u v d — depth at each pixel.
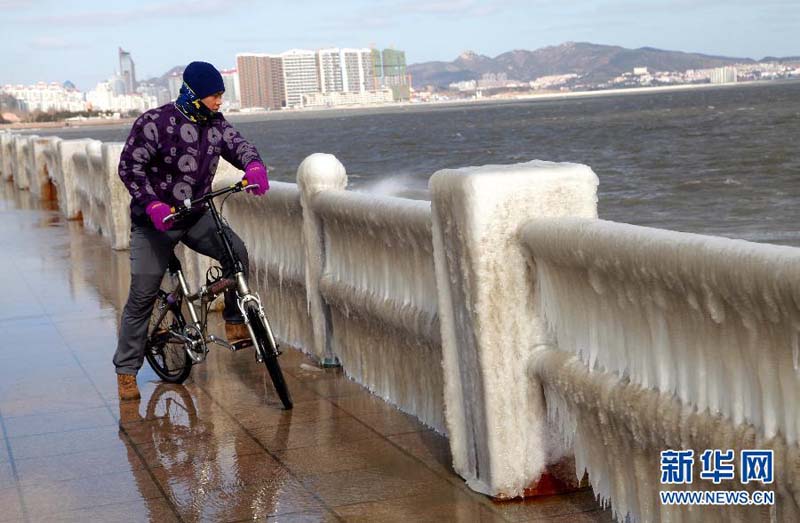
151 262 6.00
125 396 6.20
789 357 2.71
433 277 4.75
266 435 5.28
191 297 6.15
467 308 4.11
